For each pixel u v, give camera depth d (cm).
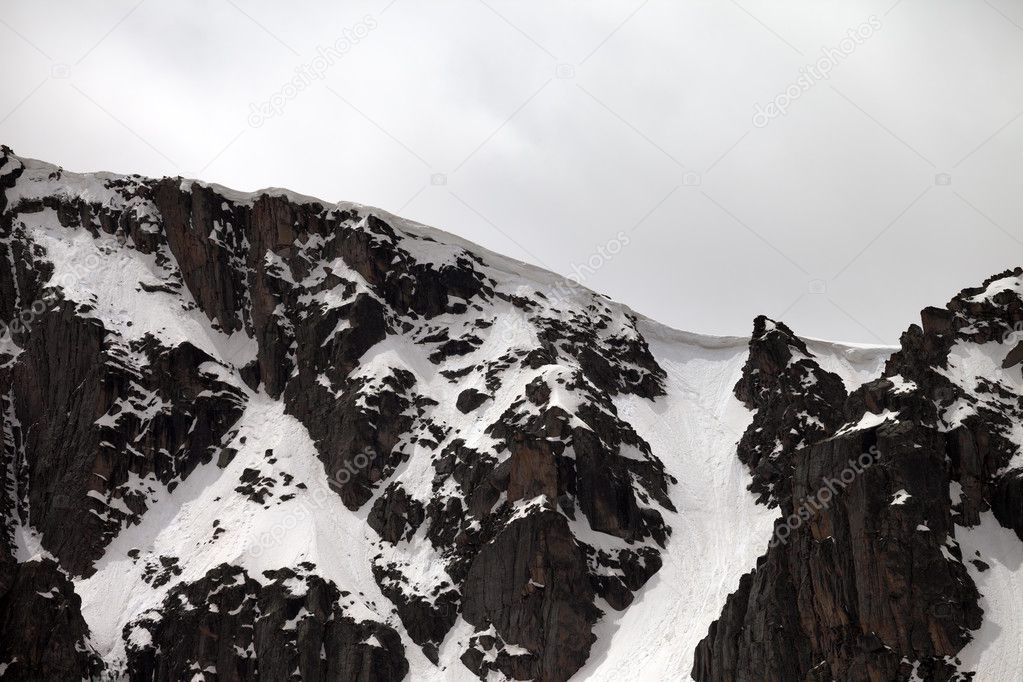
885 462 17188
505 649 18862
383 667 18788
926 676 15850
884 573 16375
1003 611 16362
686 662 17812
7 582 18825
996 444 17975
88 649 18750
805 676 16412
